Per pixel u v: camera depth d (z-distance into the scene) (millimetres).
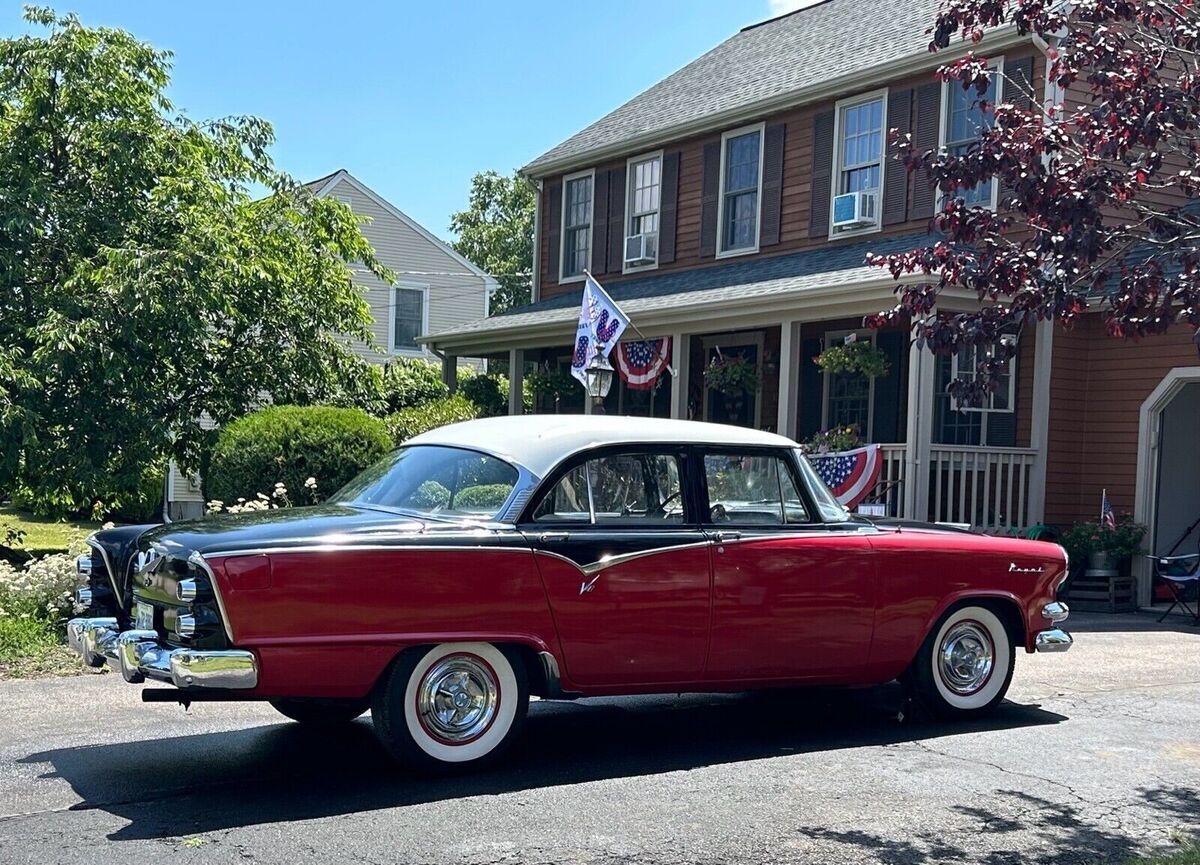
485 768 5887
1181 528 15328
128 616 6191
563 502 6043
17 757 5996
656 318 15961
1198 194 5984
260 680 5266
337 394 16500
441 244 31453
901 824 5145
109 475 13609
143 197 15000
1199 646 10602
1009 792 5688
